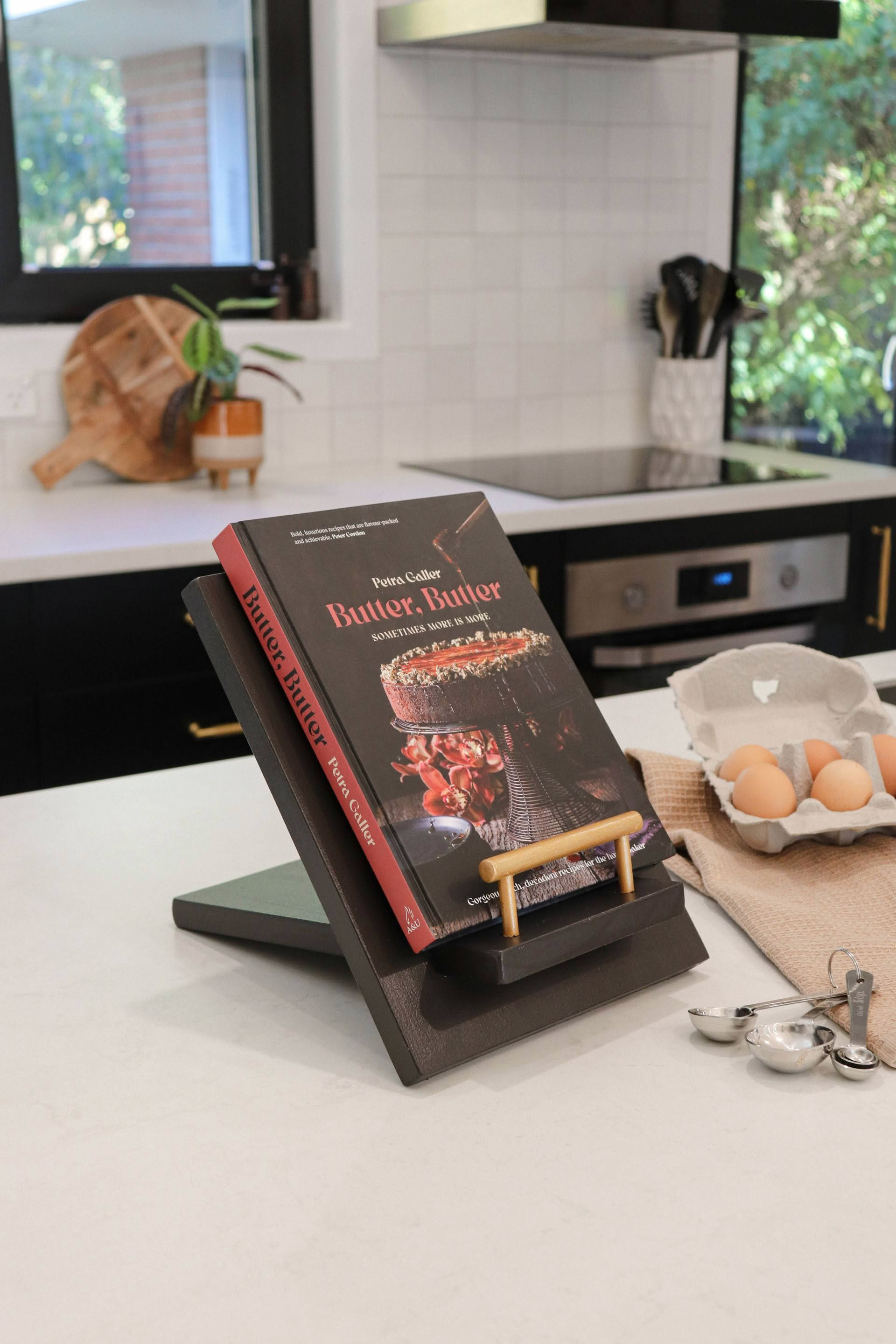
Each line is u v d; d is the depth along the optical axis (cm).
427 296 293
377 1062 69
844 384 312
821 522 273
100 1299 51
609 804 77
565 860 74
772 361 329
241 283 290
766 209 322
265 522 74
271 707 71
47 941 83
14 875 93
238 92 285
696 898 89
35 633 202
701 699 106
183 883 92
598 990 73
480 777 73
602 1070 68
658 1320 50
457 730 74
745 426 332
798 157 312
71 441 258
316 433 288
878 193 296
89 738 211
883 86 290
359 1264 53
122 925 85
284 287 282
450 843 70
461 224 293
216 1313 50
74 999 75
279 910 78
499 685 77
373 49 274
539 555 240
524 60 290
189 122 281
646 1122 63
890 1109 64
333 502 244
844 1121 63
